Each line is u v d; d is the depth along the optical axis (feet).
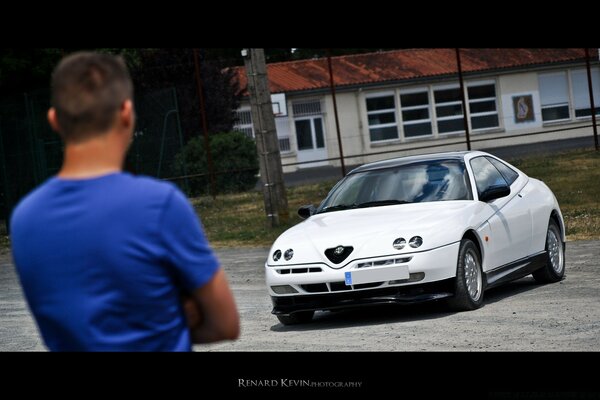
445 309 61.46
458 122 298.97
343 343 53.16
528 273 69.51
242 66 312.50
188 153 198.39
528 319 55.98
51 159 186.09
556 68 300.81
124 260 16.47
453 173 67.77
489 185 68.44
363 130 294.46
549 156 194.49
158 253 16.61
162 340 16.87
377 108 296.30
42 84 221.66
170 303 16.93
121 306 16.56
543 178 160.56
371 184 69.10
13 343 61.46
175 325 17.01
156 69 237.45
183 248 16.79
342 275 59.11
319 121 293.43
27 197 17.16
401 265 58.59
